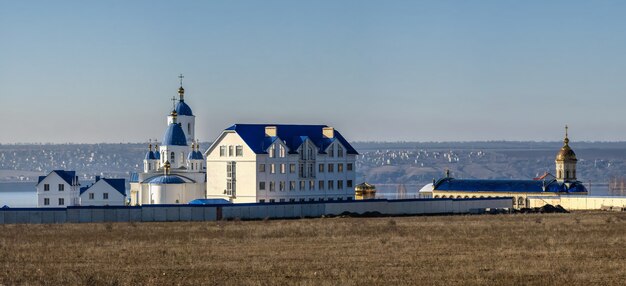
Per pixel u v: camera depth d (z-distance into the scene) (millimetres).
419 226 186625
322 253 132000
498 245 142375
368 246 141875
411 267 115188
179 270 114125
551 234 164250
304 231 172750
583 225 188375
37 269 116000
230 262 122000
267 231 173250
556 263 118062
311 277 107062
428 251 133750
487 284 101875
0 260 125562
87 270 114750
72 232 175125
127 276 109188
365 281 103688
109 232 174625
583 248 137625
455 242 147875
